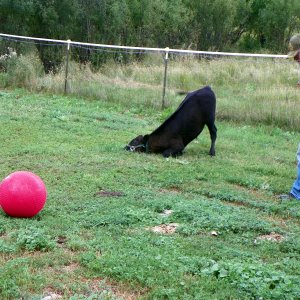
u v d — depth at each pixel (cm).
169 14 2650
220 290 536
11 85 1998
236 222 754
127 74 2167
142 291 540
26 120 1461
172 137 1177
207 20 2777
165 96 1792
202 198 891
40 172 984
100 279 562
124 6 2462
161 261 595
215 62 2288
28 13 2264
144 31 2597
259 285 537
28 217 737
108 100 1841
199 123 1188
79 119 1529
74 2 2338
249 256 642
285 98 1725
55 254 614
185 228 725
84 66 2214
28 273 557
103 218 746
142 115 1683
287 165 1170
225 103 1692
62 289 533
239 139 1427
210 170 1070
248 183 999
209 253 644
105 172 1006
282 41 2917
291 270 606
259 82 2048
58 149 1170
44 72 2177
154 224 745
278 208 847
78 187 901
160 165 1088
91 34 2395
